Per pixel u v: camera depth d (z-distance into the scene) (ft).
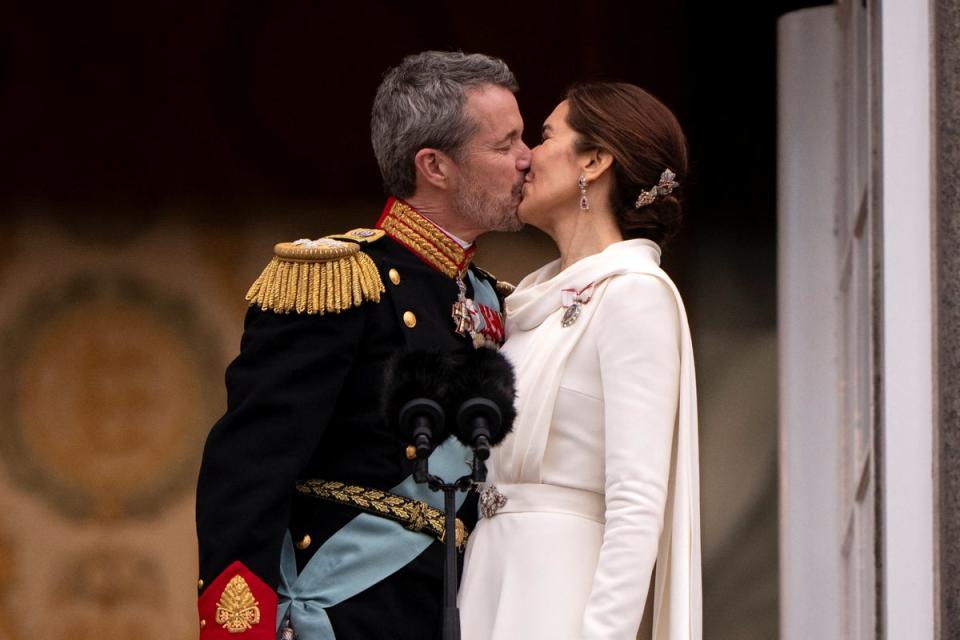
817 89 72.38
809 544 71.26
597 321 46.78
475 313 49.60
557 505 46.57
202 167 97.14
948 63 52.21
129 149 97.19
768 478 93.15
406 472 47.44
